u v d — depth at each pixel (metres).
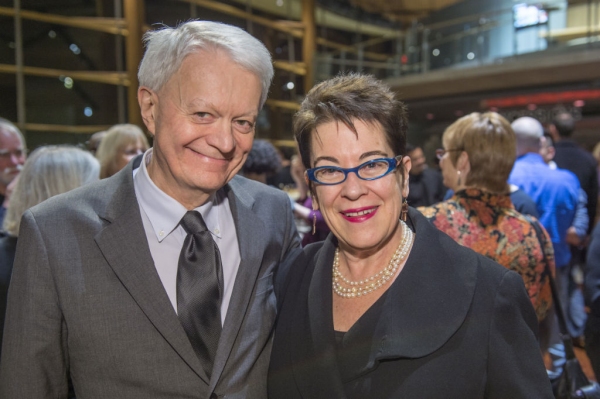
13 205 1.74
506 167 1.75
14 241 1.65
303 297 1.21
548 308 1.74
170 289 1.16
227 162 1.12
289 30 11.87
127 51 8.72
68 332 1.10
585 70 8.09
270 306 1.27
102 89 8.82
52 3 8.48
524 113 9.55
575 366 1.54
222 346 1.13
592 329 1.77
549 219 2.87
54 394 1.10
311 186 1.18
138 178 1.24
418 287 1.08
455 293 1.06
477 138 1.76
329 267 1.22
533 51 8.79
